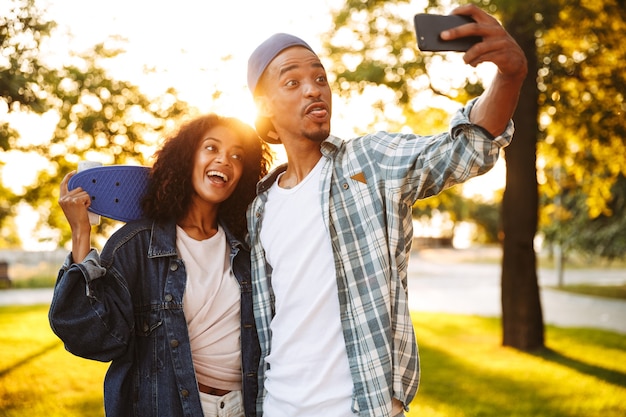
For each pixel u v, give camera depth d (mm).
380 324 2193
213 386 2539
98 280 2377
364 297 2227
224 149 2658
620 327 13258
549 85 9984
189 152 2656
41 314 14789
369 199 2258
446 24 1838
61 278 2352
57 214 13281
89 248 2443
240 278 2629
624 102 10250
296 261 2363
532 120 9875
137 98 8133
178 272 2539
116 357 2451
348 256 2264
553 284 25719
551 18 8312
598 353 9703
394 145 2256
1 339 10898
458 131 2000
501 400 6781
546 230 24062
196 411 2443
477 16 1821
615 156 11812
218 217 2773
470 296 20859
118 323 2391
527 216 9984
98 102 8078
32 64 6398
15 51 5977
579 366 8703
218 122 2686
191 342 2514
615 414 6176
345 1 9836
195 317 2523
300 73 2385
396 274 2221
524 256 10008
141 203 2639
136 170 2674
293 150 2453
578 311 16594
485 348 10180
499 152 2002
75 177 2551
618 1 8969
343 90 9703
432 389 7344
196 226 2689
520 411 6297
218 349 2545
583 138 11148
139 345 2506
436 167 2094
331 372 2254
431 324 13266
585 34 9734
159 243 2559
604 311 16578
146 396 2467
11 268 29672
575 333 11938
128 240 2547
